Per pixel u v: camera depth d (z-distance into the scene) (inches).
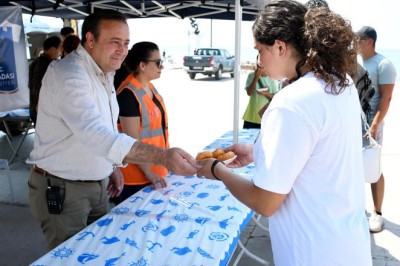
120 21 66.2
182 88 580.7
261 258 110.5
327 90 37.7
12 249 115.6
